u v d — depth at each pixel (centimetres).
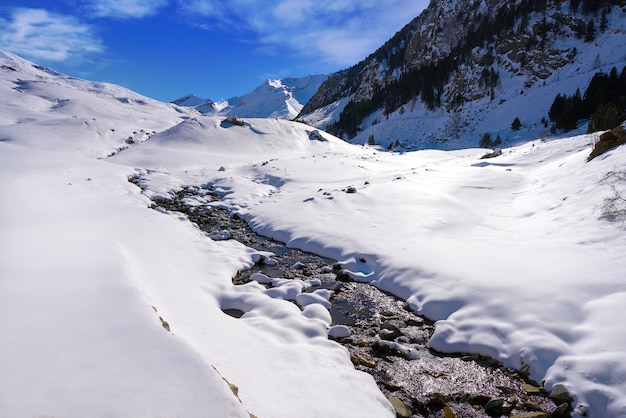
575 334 513
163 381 273
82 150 4025
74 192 1217
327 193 1535
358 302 750
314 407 369
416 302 713
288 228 1217
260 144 4031
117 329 340
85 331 331
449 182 1634
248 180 2150
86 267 498
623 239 719
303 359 486
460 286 702
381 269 870
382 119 9869
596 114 3678
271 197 1719
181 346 322
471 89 8350
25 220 691
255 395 357
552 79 7250
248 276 884
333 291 796
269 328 588
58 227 696
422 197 1362
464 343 566
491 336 561
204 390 269
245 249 1048
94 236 707
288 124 4656
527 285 646
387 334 610
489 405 437
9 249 502
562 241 814
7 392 238
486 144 5662
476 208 1286
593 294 576
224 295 730
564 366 466
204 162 2975
